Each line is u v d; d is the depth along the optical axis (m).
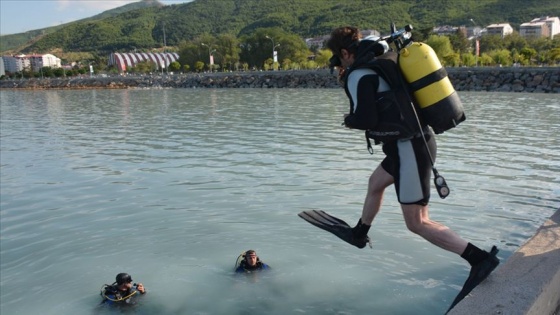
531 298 3.53
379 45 3.61
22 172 13.73
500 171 12.27
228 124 23.56
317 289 6.18
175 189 11.16
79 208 10.02
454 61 65.12
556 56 61.06
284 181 11.53
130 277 6.29
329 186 10.98
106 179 12.48
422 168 3.65
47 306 6.13
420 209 3.78
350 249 7.39
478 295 3.61
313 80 60.75
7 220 9.43
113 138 20.22
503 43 102.50
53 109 38.53
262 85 64.81
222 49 115.12
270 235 8.05
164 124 24.59
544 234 4.71
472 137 17.73
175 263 7.13
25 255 7.69
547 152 14.75
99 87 83.06
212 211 9.42
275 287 6.27
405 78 3.58
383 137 3.64
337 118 24.95
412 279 6.39
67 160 15.41
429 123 3.61
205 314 5.71
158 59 142.88
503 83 45.56
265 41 110.38
